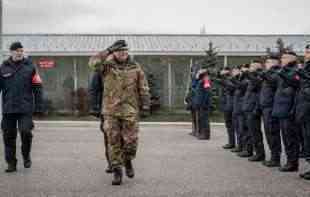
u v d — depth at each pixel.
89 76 22.94
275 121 7.95
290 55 7.50
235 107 9.61
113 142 6.50
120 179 6.43
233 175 7.16
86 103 21.55
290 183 6.55
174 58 23.19
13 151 7.39
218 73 11.24
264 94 8.07
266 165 8.05
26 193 5.90
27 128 7.39
